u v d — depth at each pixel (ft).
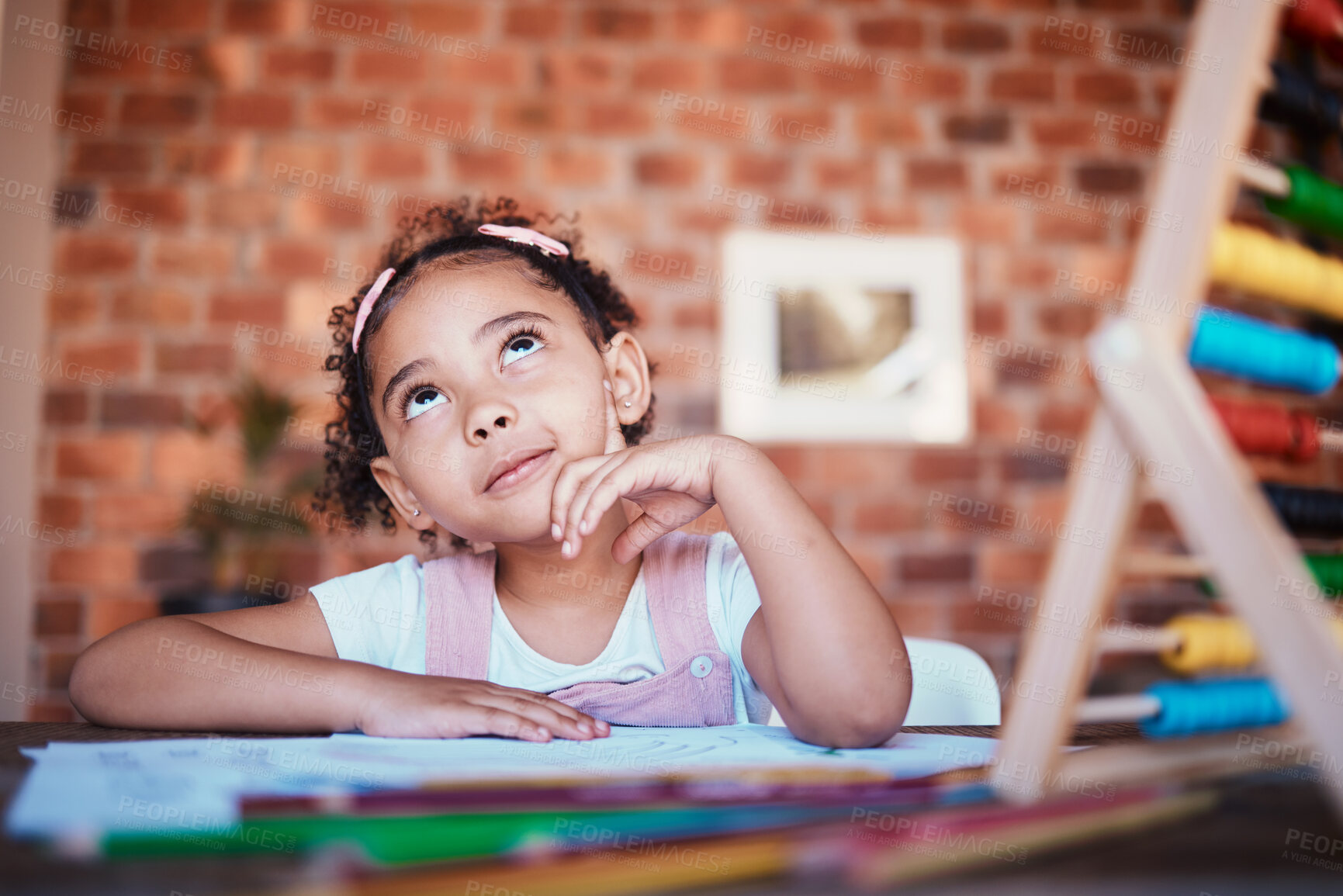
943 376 7.24
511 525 2.49
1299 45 1.77
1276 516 1.53
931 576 7.10
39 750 1.57
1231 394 6.72
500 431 2.48
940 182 7.46
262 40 7.18
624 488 2.19
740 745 1.84
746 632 2.54
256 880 0.87
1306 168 1.71
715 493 2.23
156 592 6.68
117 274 6.93
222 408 6.87
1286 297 1.59
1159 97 7.63
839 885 0.85
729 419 7.11
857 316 7.27
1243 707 1.46
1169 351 1.24
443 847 0.98
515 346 2.57
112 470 6.75
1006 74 7.59
